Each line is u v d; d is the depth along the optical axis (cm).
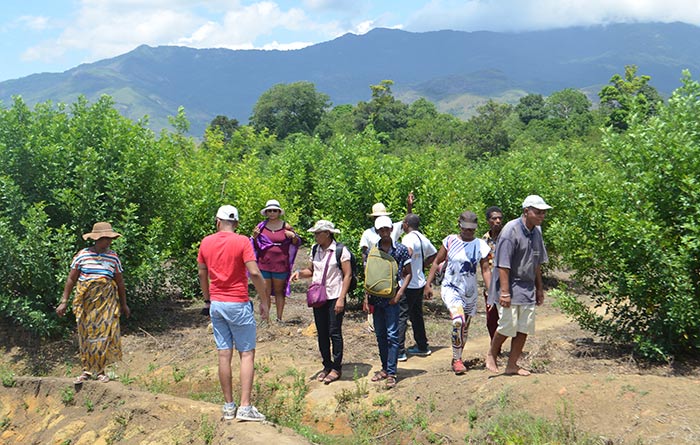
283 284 1046
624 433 514
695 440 478
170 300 1291
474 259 746
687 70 795
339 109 12838
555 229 872
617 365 750
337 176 1251
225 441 602
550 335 991
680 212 745
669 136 750
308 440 620
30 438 736
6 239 959
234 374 838
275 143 6700
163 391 830
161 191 1177
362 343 965
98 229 771
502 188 1659
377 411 690
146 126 1202
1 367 952
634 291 750
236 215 668
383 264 735
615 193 796
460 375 720
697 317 706
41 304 1011
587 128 8644
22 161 1052
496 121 8294
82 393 757
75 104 1156
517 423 570
